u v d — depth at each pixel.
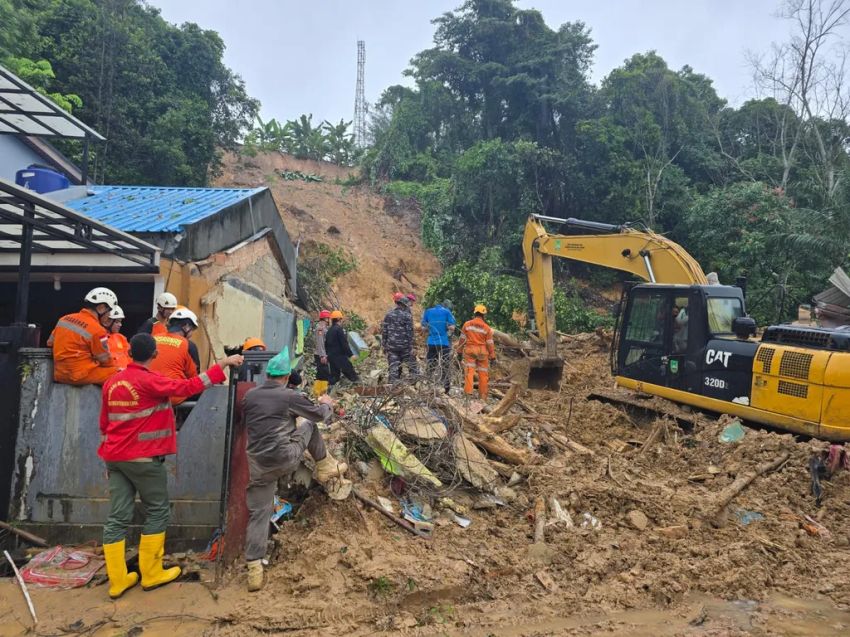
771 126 33.97
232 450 4.70
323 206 30.70
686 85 34.28
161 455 4.27
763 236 20.19
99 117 19.75
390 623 3.89
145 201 10.39
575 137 30.38
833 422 6.56
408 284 26.33
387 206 31.58
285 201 29.97
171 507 4.90
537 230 11.95
